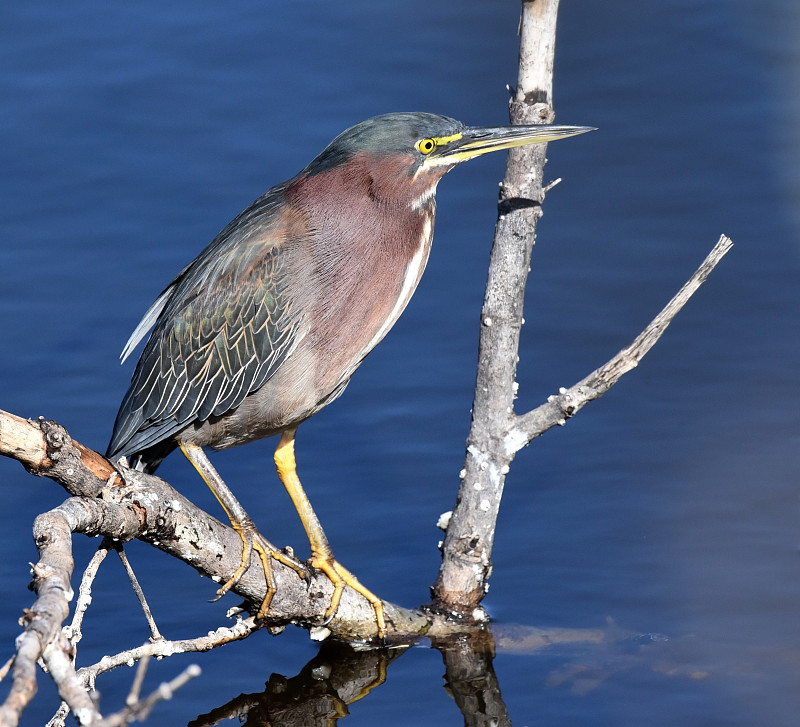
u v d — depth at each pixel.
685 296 9.45
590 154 16.58
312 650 10.03
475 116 16.64
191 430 9.58
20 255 14.63
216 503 11.80
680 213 15.44
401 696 9.39
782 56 17.94
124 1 19.23
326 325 9.22
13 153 16.12
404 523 11.38
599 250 14.97
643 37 18.69
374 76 17.55
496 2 18.98
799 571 10.38
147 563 11.21
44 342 13.48
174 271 14.41
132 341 10.21
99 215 15.20
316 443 12.46
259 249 9.26
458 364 13.31
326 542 9.56
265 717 9.27
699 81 17.70
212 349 9.34
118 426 9.70
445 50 18.06
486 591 10.27
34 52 17.95
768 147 16.38
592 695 9.15
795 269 14.45
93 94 17.17
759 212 15.36
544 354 13.45
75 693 5.59
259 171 15.80
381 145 9.20
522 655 9.78
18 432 7.43
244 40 18.31
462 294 14.17
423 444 12.38
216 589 10.80
